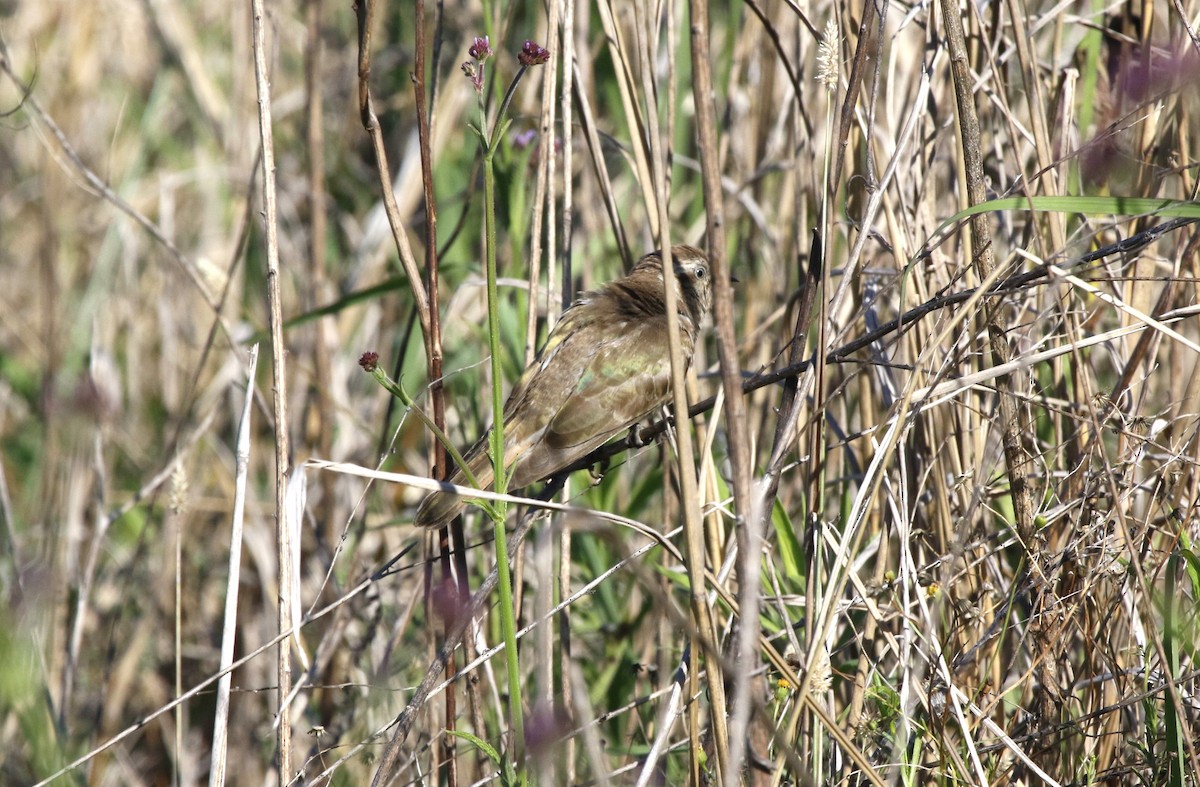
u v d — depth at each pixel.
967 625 8.74
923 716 8.46
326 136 16.53
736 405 6.66
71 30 18.50
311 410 13.27
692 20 6.58
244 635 13.66
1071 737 8.46
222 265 15.68
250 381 8.34
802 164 10.73
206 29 18.08
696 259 11.26
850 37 9.43
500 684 10.53
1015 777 8.47
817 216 9.77
